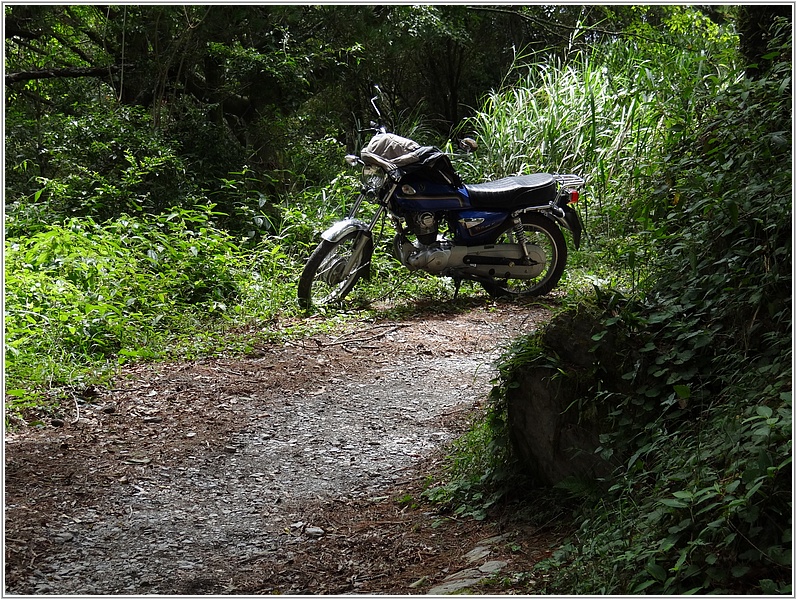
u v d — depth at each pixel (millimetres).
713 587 2512
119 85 12000
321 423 4879
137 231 7910
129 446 4555
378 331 6676
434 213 7449
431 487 3982
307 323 6863
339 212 9523
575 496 3441
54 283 6551
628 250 4750
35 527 3654
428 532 3568
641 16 15047
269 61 11320
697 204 3998
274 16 11773
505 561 3160
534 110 10609
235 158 11273
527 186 7586
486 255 7488
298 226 8891
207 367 5824
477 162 10539
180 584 3211
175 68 11891
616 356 3561
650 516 2797
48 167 11273
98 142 10070
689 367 3471
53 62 13047
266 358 6039
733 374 3299
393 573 3242
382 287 7828
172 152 10312
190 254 7516
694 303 3717
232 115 12547
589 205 9172
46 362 5527
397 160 7195
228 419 4941
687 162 4672
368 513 3820
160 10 11086
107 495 3992
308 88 12766
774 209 3637
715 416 3201
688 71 9359
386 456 4434
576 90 10695
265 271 8016
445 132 16375
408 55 14812
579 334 3645
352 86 14445
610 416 3477
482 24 15938
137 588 3178
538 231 7711
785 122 4281
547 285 7719
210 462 4379
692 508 2729
